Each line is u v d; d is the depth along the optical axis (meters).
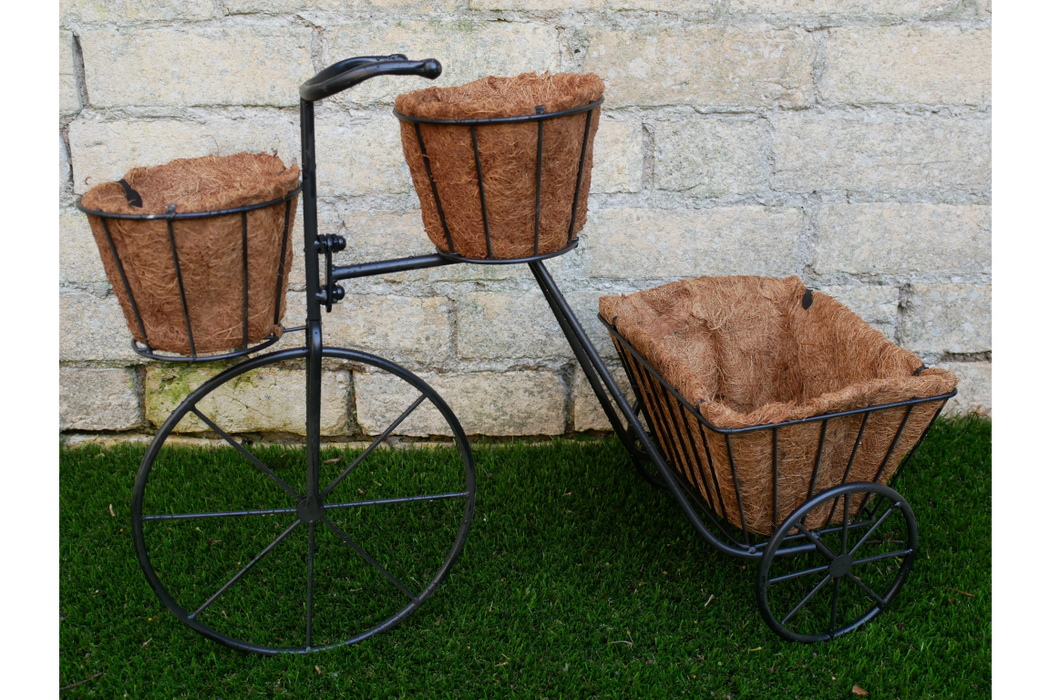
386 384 2.52
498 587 2.01
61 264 2.38
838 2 2.23
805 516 1.76
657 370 1.81
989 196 2.41
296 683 1.75
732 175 2.38
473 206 1.58
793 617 1.92
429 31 2.22
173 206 1.39
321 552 2.12
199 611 1.79
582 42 2.24
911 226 2.44
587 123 1.59
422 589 2.01
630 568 2.06
